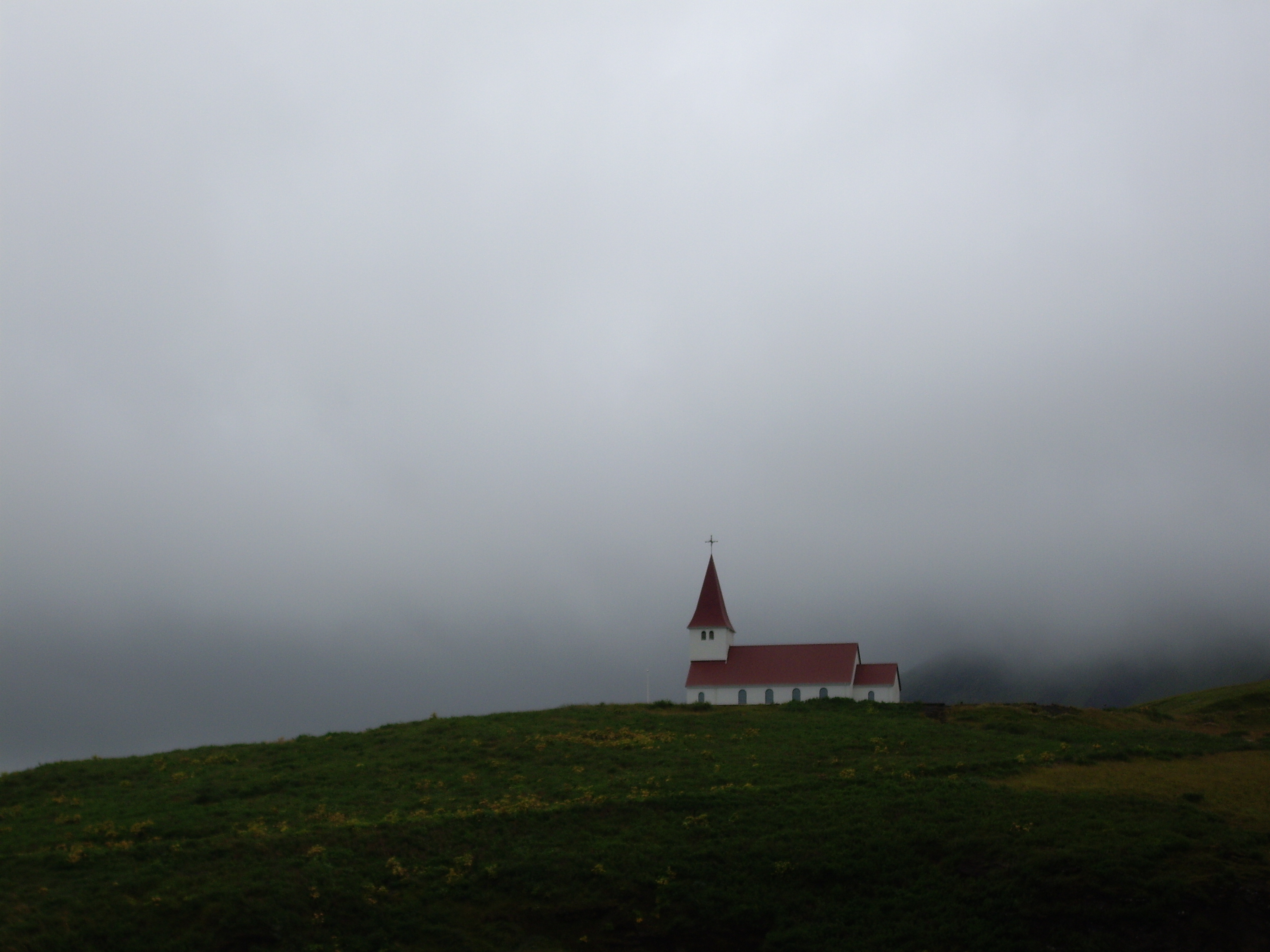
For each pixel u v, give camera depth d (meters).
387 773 55.69
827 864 41.19
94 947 34.62
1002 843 41.50
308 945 36.31
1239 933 34.69
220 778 54.25
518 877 41.16
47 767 57.69
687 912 39.38
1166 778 51.50
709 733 66.00
